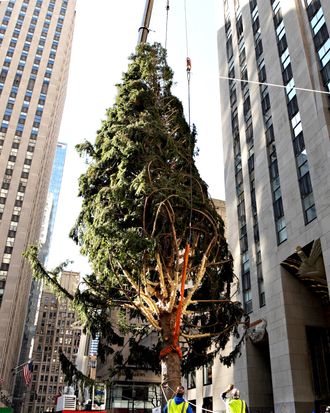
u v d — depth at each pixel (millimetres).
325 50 29562
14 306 75125
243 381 32688
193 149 19469
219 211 50656
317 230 26734
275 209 32875
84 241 16391
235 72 45969
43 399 130625
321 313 29500
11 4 102562
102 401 34812
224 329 17016
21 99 91812
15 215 79625
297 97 31406
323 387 26891
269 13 38469
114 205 15391
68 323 144375
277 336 29141
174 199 15398
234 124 44688
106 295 17062
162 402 16875
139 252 14203
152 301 15469
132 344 17328
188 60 19031
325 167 26797
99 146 18875
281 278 29875
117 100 19719
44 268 16938
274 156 34594
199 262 16625
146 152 16750
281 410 27078
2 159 84000
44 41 101562
